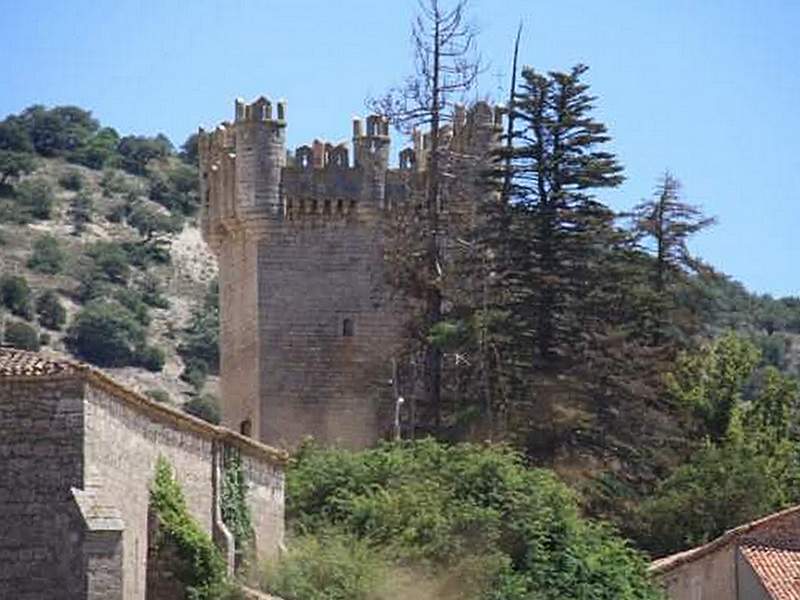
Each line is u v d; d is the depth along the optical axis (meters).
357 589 66.38
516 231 103.12
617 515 97.12
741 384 115.56
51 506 54.50
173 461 61.12
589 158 104.56
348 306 108.12
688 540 96.38
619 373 102.19
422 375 104.69
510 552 73.44
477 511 73.19
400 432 103.06
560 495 76.44
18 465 54.62
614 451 100.44
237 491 65.38
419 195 107.56
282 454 69.44
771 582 77.44
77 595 54.09
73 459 54.59
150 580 59.28
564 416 99.00
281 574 65.19
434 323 104.31
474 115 107.94
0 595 54.25
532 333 101.75
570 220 103.50
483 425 98.69
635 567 76.12
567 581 72.75
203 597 59.75
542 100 104.75
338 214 108.62
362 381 107.44
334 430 107.31
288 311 108.50
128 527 57.28
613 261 104.75
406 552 71.38
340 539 70.50
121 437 57.25
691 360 112.12
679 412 108.44
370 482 76.44
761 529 79.44
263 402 108.00
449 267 104.81
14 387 54.81
